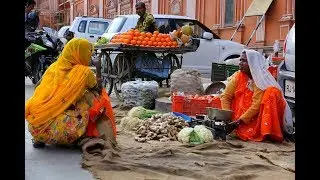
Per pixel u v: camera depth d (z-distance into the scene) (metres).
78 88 4.49
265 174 3.77
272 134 5.14
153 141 5.17
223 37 16.48
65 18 39.47
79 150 4.64
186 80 7.67
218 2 16.69
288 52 6.09
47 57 10.77
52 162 4.17
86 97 4.57
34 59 10.71
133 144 5.00
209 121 5.34
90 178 3.66
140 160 4.19
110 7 28.42
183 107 6.30
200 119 5.62
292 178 3.66
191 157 4.34
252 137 5.23
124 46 8.41
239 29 15.36
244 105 5.38
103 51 9.46
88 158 4.17
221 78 9.11
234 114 5.50
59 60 4.61
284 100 5.28
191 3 18.27
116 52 9.66
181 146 4.88
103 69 9.64
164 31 11.61
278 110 5.22
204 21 17.56
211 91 7.76
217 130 5.22
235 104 5.54
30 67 10.82
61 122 4.49
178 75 7.73
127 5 25.42
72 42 4.57
